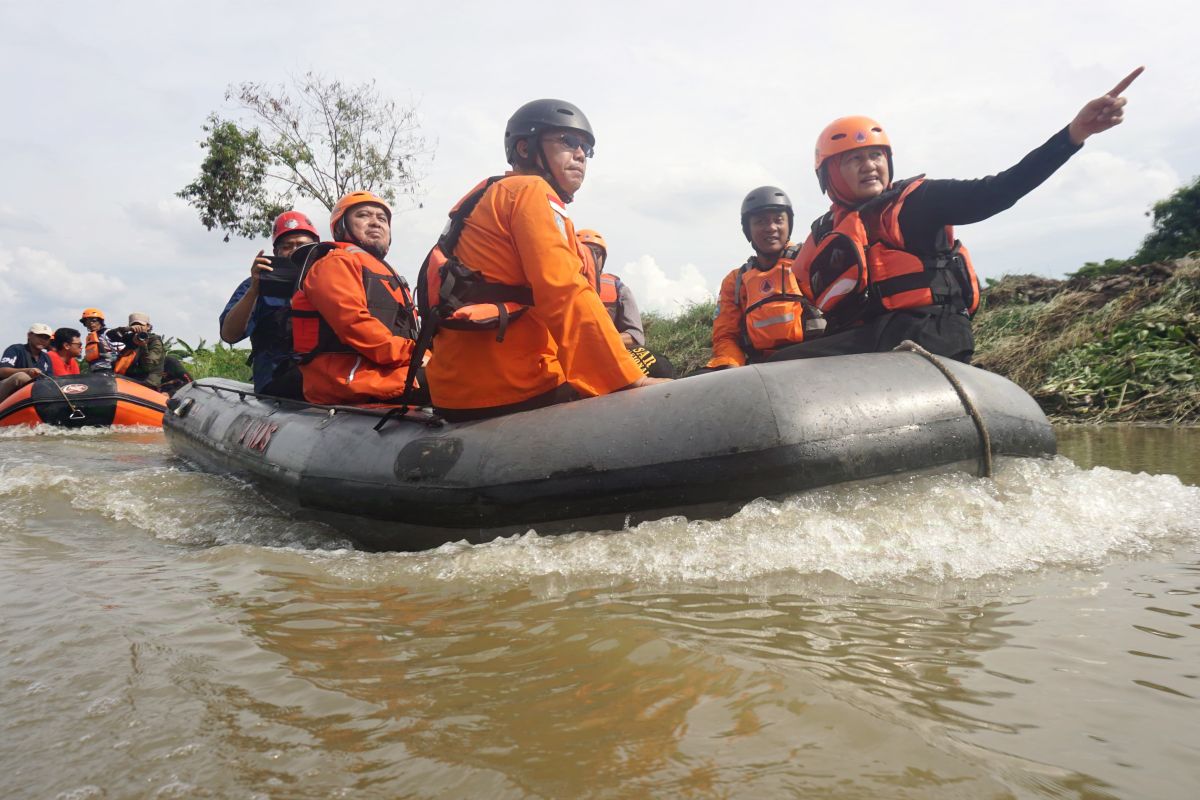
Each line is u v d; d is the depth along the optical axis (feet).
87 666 5.39
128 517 11.64
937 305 11.24
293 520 11.41
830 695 4.38
